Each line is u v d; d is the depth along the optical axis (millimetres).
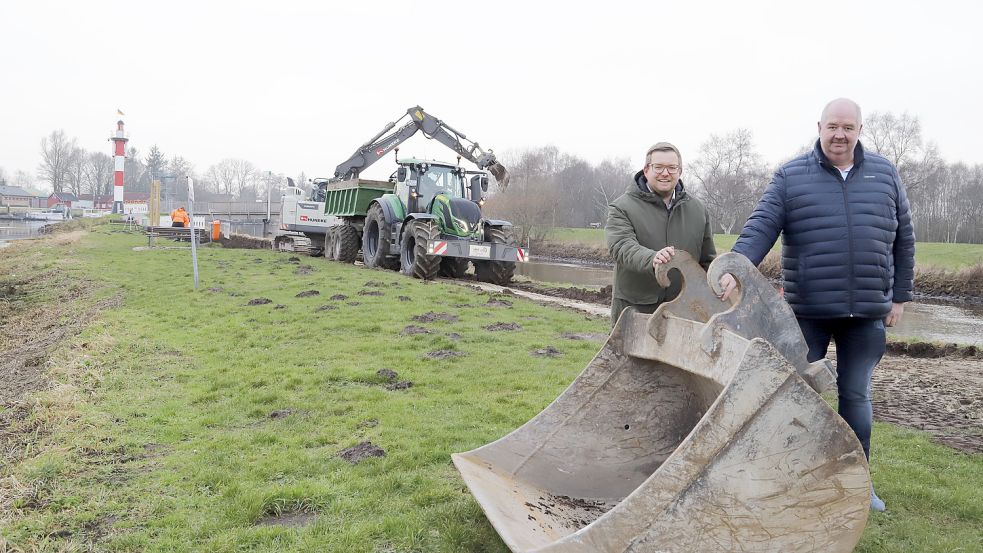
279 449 4953
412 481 4246
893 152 56281
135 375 7281
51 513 3902
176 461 4734
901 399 6609
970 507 3895
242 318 10562
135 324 10375
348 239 20547
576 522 3396
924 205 57031
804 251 3859
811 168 3865
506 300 12484
